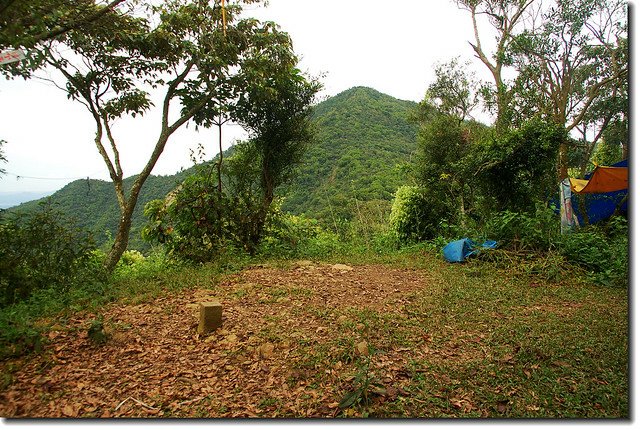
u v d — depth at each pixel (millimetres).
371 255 10297
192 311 5258
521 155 11664
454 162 14984
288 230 10633
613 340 4434
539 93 15039
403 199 14109
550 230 9289
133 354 4055
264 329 4617
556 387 3432
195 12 8586
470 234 10711
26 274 5969
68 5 5520
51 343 4203
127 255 11391
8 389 3361
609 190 12531
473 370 3729
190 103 9117
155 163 8594
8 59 5133
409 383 3480
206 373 3695
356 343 4230
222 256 8516
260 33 9031
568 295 6605
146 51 8250
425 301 5895
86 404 3199
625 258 8023
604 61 15438
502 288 6867
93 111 8453
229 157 10461
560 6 14539
